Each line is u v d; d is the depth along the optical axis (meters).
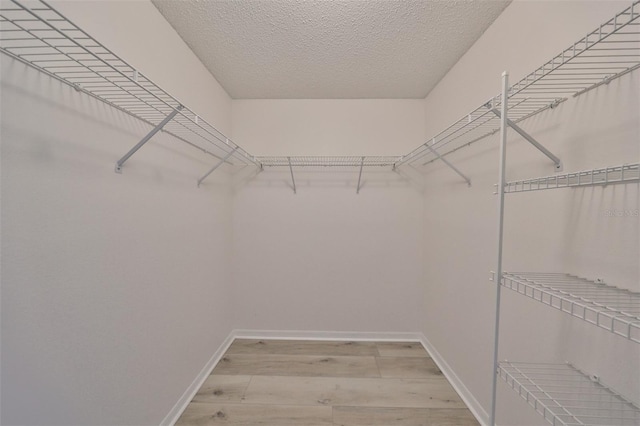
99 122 1.00
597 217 0.89
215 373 1.94
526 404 1.16
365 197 2.46
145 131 1.26
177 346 1.54
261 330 2.48
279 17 1.45
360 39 1.63
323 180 2.46
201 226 1.85
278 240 2.47
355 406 1.62
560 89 1.03
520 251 1.25
